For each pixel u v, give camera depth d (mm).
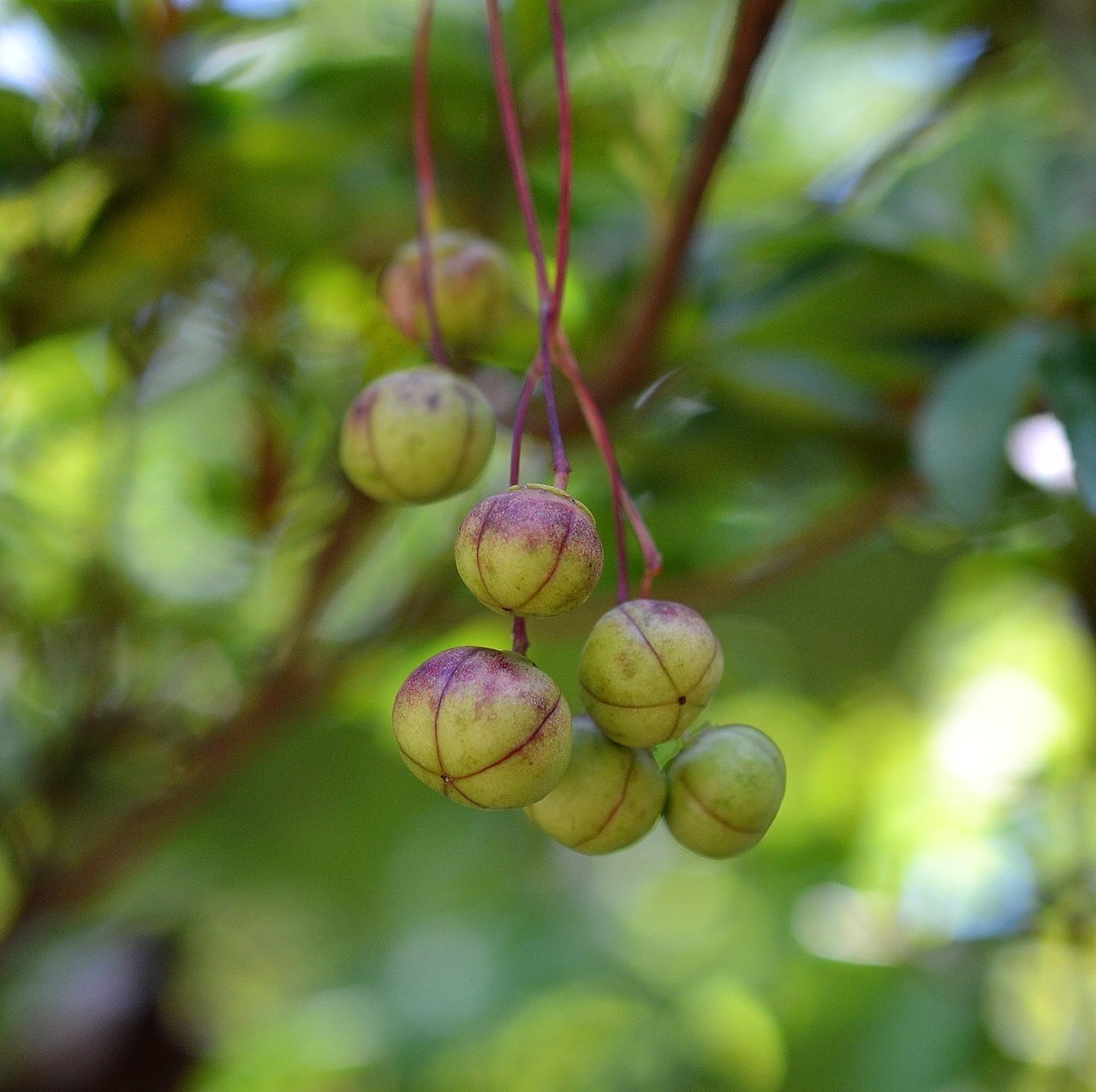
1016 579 398
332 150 316
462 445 269
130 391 333
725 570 324
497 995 483
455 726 240
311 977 568
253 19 314
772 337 307
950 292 302
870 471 320
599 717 248
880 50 384
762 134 395
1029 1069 388
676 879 705
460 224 324
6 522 328
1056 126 339
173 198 318
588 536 241
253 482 327
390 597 348
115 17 310
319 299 330
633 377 301
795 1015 389
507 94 258
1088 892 386
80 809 331
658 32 351
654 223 306
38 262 317
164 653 337
